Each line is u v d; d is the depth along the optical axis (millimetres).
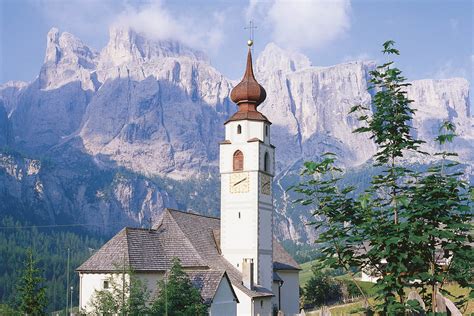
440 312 19859
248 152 78938
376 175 22797
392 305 20500
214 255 77250
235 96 82062
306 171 22812
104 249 68562
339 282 108312
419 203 21578
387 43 23438
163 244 73312
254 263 76875
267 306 76625
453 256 21016
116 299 54031
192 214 81938
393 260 21469
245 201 78312
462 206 21078
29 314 51406
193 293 54750
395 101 22984
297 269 94312
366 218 22141
